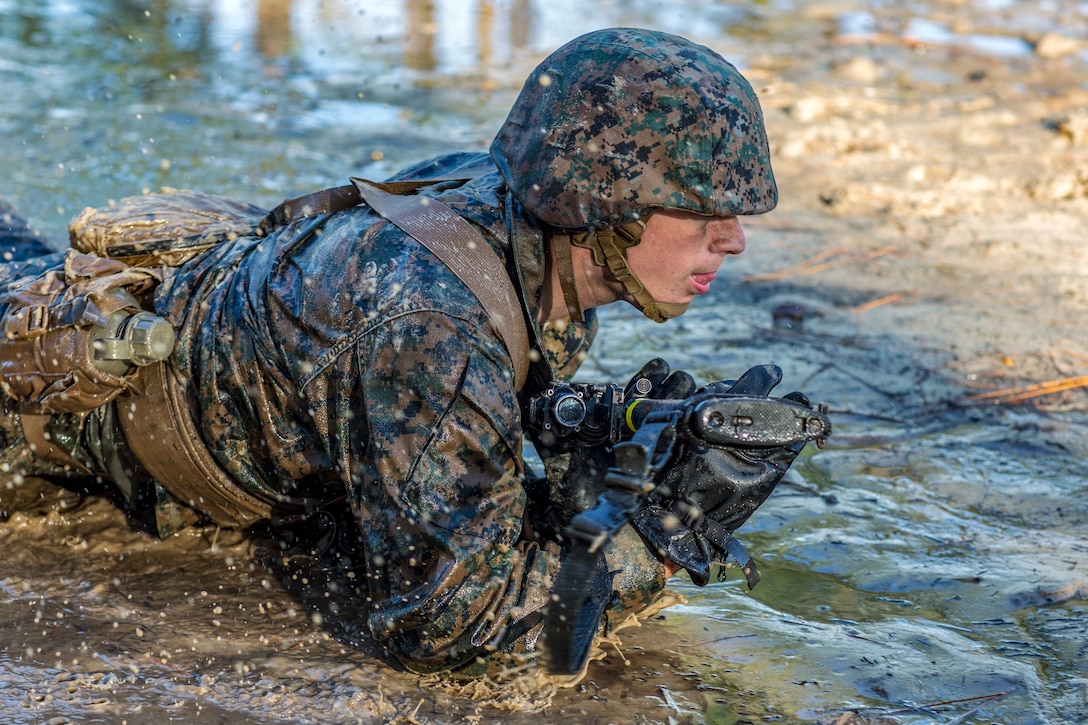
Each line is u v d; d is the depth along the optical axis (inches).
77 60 1013.8
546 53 1179.9
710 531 285.7
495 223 292.2
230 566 354.9
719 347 554.3
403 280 280.7
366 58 1120.8
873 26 1378.0
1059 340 571.5
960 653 325.4
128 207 343.6
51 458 350.3
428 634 280.2
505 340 283.1
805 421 267.9
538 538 309.3
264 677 300.8
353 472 289.9
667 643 327.6
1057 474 438.9
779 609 349.1
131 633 317.7
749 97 289.0
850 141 904.3
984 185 814.5
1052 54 1232.8
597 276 300.4
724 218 292.0
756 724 291.1
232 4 1325.0
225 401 313.7
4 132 792.3
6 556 353.1
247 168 760.3
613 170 278.5
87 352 306.5
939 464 444.8
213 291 319.9
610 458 302.2
